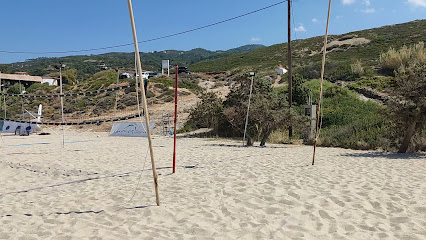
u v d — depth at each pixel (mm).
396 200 5543
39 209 5570
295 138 17594
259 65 49188
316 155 11438
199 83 39250
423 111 11719
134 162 10367
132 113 28953
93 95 37812
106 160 10820
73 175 8516
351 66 28750
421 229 4262
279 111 14609
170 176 7949
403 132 12922
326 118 19125
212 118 21422
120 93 35844
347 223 4492
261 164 9242
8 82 59906
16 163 10312
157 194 5488
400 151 12234
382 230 4266
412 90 11766
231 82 36250
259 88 19406
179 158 11047
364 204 5309
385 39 47031
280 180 7000
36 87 50500
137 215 5055
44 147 15094
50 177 8320
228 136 19922
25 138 21156
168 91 33562
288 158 10555
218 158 10773
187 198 5941
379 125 15672
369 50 42344
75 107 34438
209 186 6766
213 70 54094
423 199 5555
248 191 6168
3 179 8109
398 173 7832
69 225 4699
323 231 4254
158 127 24016
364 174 7695
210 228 4398
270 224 4516
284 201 5465
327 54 46688
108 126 27000
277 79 32156
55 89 44906
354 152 12555
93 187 7113
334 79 27734
